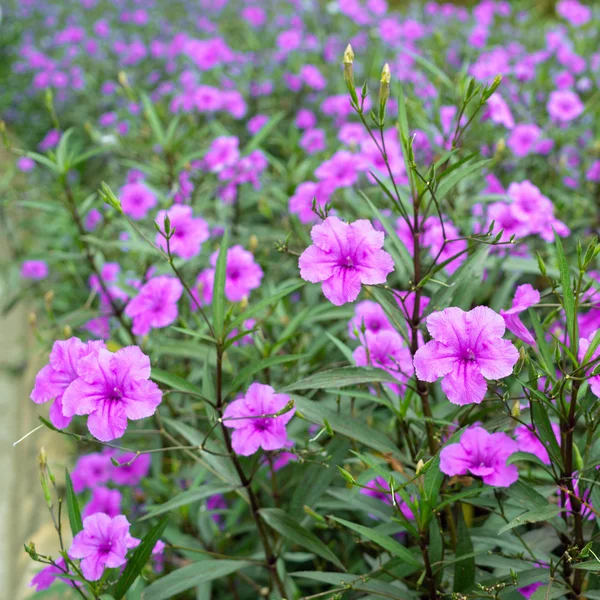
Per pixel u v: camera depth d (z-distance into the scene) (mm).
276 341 752
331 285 562
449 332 533
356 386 677
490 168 887
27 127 1940
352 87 584
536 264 761
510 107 1158
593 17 1596
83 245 889
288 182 1021
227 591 790
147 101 952
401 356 670
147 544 573
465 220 842
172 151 949
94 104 1800
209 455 666
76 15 2328
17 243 1312
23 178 1629
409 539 687
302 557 714
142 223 1069
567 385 582
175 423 679
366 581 599
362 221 569
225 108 1273
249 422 610
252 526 757
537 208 771
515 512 614
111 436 551
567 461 559
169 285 721
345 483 721
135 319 729
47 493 584
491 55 1251
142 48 1860
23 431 1092
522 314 784
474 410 683
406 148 618
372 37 1777
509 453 571
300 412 615
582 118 1124
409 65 1456
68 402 550
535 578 575
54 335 1013
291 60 1598
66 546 925
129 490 854
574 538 574
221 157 930
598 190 995
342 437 659
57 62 1950
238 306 768
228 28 2094
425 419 611
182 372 866
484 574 622
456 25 1774
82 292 1160
